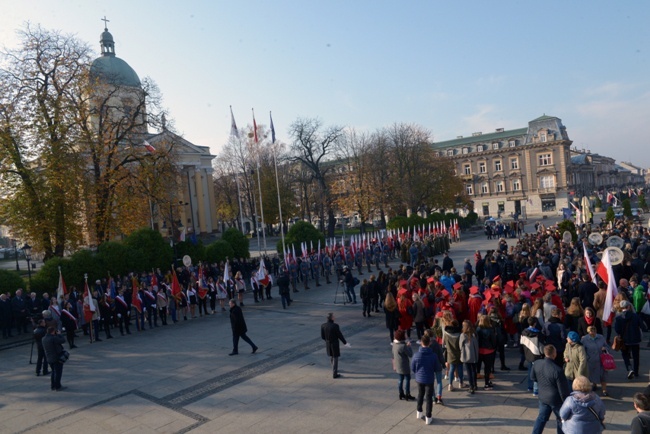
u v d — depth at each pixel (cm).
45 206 2872
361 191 6438
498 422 967
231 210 8681
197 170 7094
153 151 3334
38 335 1526
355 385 1241
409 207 6475
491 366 1147
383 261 3950
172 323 2277
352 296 2616
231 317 1614
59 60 2975
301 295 2778
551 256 2209
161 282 2339
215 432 1023
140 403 1225
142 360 1630
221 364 1513
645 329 1525
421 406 1005
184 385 1339
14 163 2847
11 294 2314
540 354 1051
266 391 1245
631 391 1060
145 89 3466
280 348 1653
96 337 2006
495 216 9938
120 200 3281
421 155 6775
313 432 987
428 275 2080
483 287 1675
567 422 705
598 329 1347
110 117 3516
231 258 3612
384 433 957
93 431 1074
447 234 4581
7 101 2850
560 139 9200
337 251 3491
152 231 3153
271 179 7306
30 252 3011
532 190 9556
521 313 1214
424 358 984
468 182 10194
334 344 1295
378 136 6769
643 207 7712
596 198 8988
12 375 1564
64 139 2902
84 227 3228
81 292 2555
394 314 1585
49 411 1212
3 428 1120
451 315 1159
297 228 3919
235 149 7519
